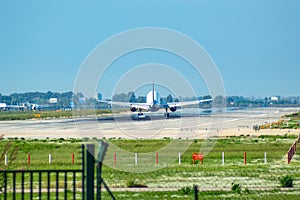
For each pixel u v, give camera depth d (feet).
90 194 176.65
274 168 423.64
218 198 282.36
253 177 366.63
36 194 285.23
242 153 552.41
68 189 303.68
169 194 293.84
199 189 310.86
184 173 385.50
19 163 431.43
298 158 508.94
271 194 295.89
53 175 371.56
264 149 592.19
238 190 305.32
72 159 449.48
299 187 320.50
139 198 278.87
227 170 407.03
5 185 184.24
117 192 297.12
